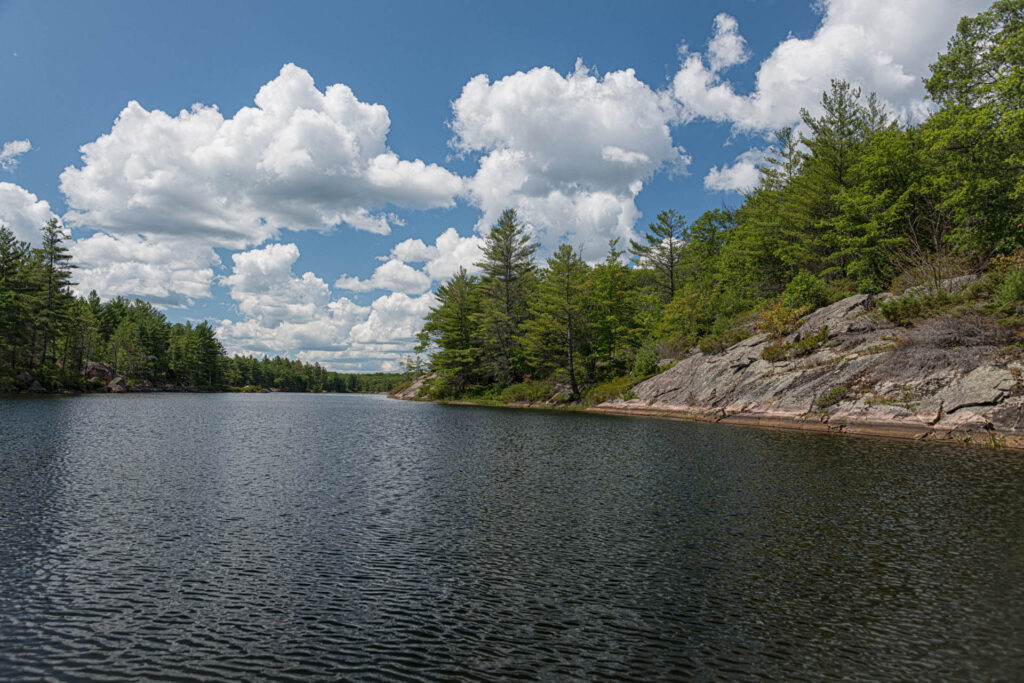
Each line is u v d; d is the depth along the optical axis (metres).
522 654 5.98
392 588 7.74
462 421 35.12
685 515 11.26
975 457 17.34
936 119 28.70
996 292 23.38
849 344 27.97
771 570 8.28
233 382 169.12
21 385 68.38
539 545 9.51
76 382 79.69
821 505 11.88
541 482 14.66
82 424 29.64
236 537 9.95
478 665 5.75
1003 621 6.64
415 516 11.34
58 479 14.61
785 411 27.55
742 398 30.95
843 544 9.37
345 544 9.60
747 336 36.91
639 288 64.50
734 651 6.02
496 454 19.78
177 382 128.00
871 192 35.31
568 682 5.43
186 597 7.43
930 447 19.55
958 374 22.06
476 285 70.56
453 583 7.92
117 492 13.25
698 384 35.69
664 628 6.55
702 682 5.41
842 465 16.31
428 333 77.19
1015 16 26.05
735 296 45.09
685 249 61.12
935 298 25.61
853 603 7.16
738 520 10.84
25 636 6.33
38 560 8.72
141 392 98.62
